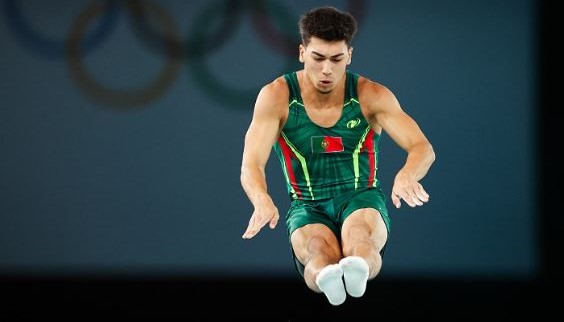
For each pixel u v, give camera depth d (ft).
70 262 82.94
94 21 82.74
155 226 82.94
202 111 82.48
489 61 81.76
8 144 82.99
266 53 81.97
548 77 81.61
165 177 82.79
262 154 47.91
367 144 49.90
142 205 82.79
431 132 81.61
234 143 82.53
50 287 83.51
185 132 82.64
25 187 82.94
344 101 49.01
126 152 82.74
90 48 82.58
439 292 82.28
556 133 81.66
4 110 82.89
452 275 82.28
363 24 81.66
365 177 50.14
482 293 82.38
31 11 82.74
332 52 46.52
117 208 82.79
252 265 82.74
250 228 43.09
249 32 82.12
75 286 83.46
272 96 48.80
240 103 82.23
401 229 82.02
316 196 50.03
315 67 46.98
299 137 49.24
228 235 82.99
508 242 81.92
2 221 82.89
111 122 82.58
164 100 82.53
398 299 82.79
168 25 82.43
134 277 83.05
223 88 82.28
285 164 50.42
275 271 82.64
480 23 81.76
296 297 82.28
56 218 82.94
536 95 81.71
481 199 81.82
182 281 83.15
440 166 81.71
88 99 82.74
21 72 82.84
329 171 49.67
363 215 47.60
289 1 81.82
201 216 82.89
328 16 46.73
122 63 82.58
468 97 81.71
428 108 81.56
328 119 49.03
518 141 81.82
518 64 81.76
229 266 82.84
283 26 81.82
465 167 81.76
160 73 82.48
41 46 82.74
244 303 82.64
